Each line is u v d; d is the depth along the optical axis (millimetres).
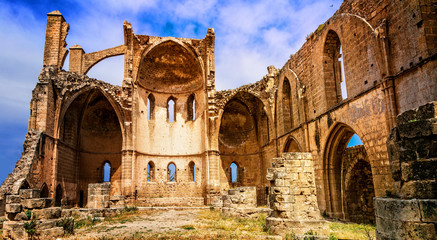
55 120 24656
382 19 15180
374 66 15516
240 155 35250
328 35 20375
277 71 29297
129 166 28438
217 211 22609
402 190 5816
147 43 31031
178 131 33406
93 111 32344
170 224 15648
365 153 19391
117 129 33469
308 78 22906
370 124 15742
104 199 20719
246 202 17922
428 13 12812
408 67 13445
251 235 11570
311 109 22406
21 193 12133
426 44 12523
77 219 17188
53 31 26812
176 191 31734
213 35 31531
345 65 18297
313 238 10453
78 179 29828
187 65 33562
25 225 11406
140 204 29344
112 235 12438
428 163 5539
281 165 12242
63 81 25125
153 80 33281
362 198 20641
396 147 6059
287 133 26266
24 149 21516
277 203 11945
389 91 14258
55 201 24234
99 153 32312
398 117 6426
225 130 35719
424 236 5191
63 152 26469
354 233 12867
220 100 31641
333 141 19984
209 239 11180
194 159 32375
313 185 12125
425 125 5637
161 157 32312
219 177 31969
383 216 6035
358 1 17156
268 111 29859
